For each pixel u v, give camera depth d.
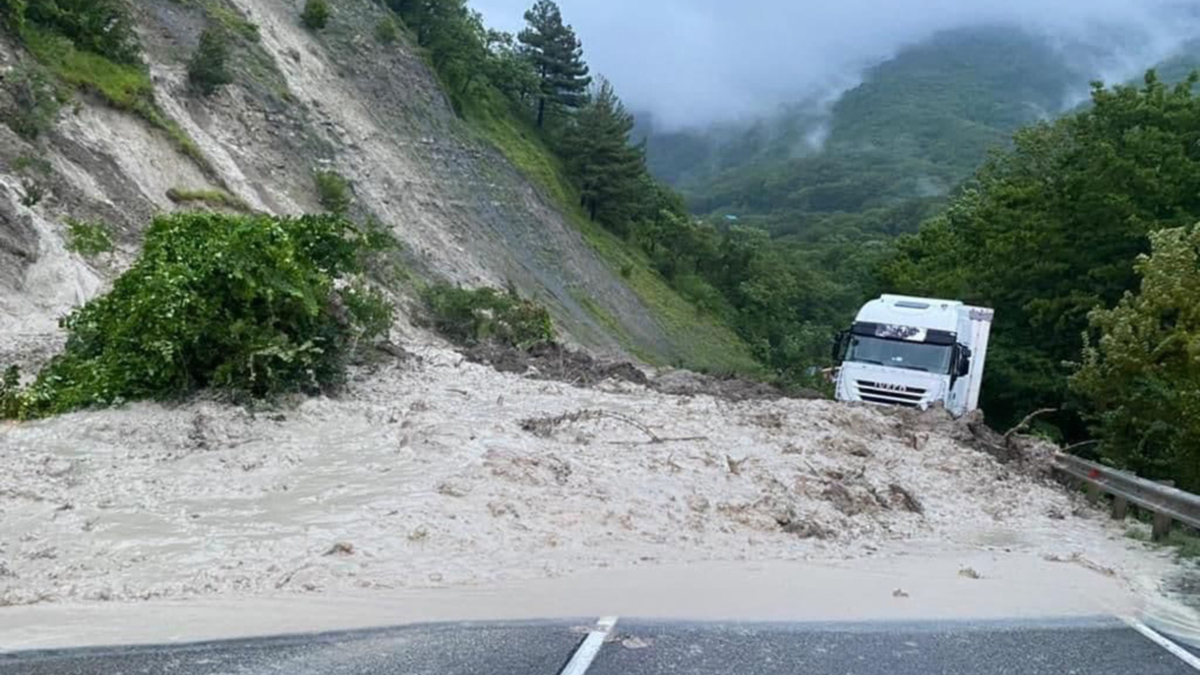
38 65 28.06
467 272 47.41
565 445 13.89
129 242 25.14
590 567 9.22
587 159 77.50
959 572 9.91
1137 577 10.33
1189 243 17.20
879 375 21.67
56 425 12.94
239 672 5.95
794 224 160.25
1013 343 28.70
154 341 13.88
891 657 6.82
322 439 13.24
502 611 7.64
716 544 10.40
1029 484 15.77
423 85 59.53
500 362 21.09
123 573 8.38
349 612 7.50
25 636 6.71
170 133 31.78
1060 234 27.75
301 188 39.78
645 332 63.72
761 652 6.78
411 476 11.70
